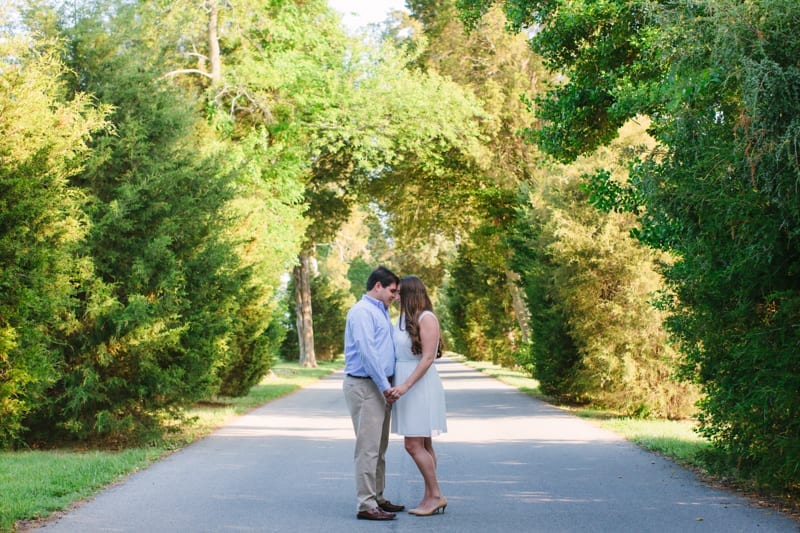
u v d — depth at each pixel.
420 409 6.80
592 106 13.96
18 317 8.53
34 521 6.41
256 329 21.78
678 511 6.86
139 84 11.97
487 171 32.94
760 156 6.07
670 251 10.01
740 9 6.38
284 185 28.77
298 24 29.64
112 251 11.39
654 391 15.69
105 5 12.05
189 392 12.09
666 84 7.65
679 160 7.39
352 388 6.77
